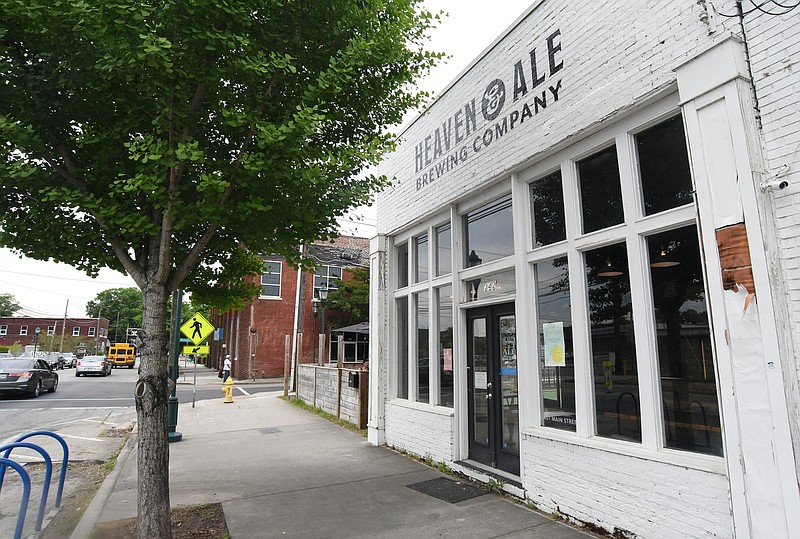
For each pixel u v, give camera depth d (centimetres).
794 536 314
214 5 405
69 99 468
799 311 330
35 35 448
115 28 380
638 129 472
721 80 374
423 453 770
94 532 496
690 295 419
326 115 538
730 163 366
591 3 513
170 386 460
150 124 481
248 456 829
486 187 679
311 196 486
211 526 500
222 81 465
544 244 586
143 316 457
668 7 431
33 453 923
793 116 342
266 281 2970
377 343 922
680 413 420
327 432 1051
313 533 477
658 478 413
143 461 433
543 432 541
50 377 2100
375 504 561
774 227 347
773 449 328
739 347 352
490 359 669
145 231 449
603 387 493
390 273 950
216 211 442
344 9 503
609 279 496
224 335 3822
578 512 487
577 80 525
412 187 862
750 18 371
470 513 526
